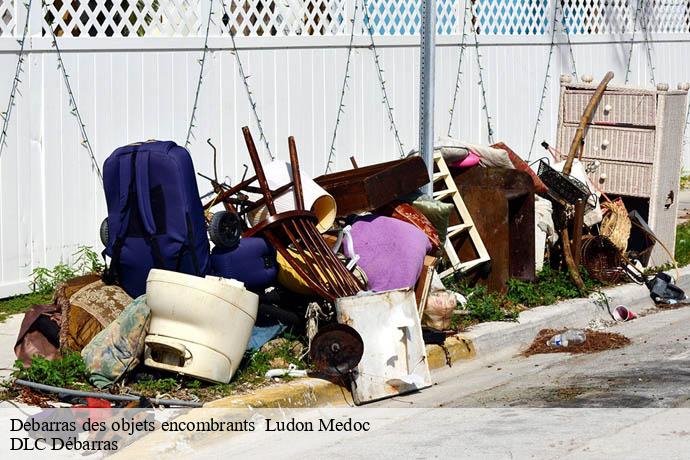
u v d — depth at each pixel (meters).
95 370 8.84
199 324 8.80
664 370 10.12
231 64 13.46
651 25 20.81
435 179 12.49
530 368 10.62
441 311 10.82
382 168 11.77
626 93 14.52
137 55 12.52
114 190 9.55
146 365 8.95
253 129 13.75
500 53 17.25
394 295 9.55
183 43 12.92
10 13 11.49
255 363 9.53
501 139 17.41
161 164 9.27
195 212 9.38
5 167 11.44
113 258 9.54
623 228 13.68
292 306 10.27
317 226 10.77
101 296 9.49
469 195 12.60
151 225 9.30
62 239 12.00
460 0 16.48
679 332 11.98
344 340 9.11
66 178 11.98
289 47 14.11
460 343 10.92
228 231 9.67
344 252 10.71
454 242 12.63
